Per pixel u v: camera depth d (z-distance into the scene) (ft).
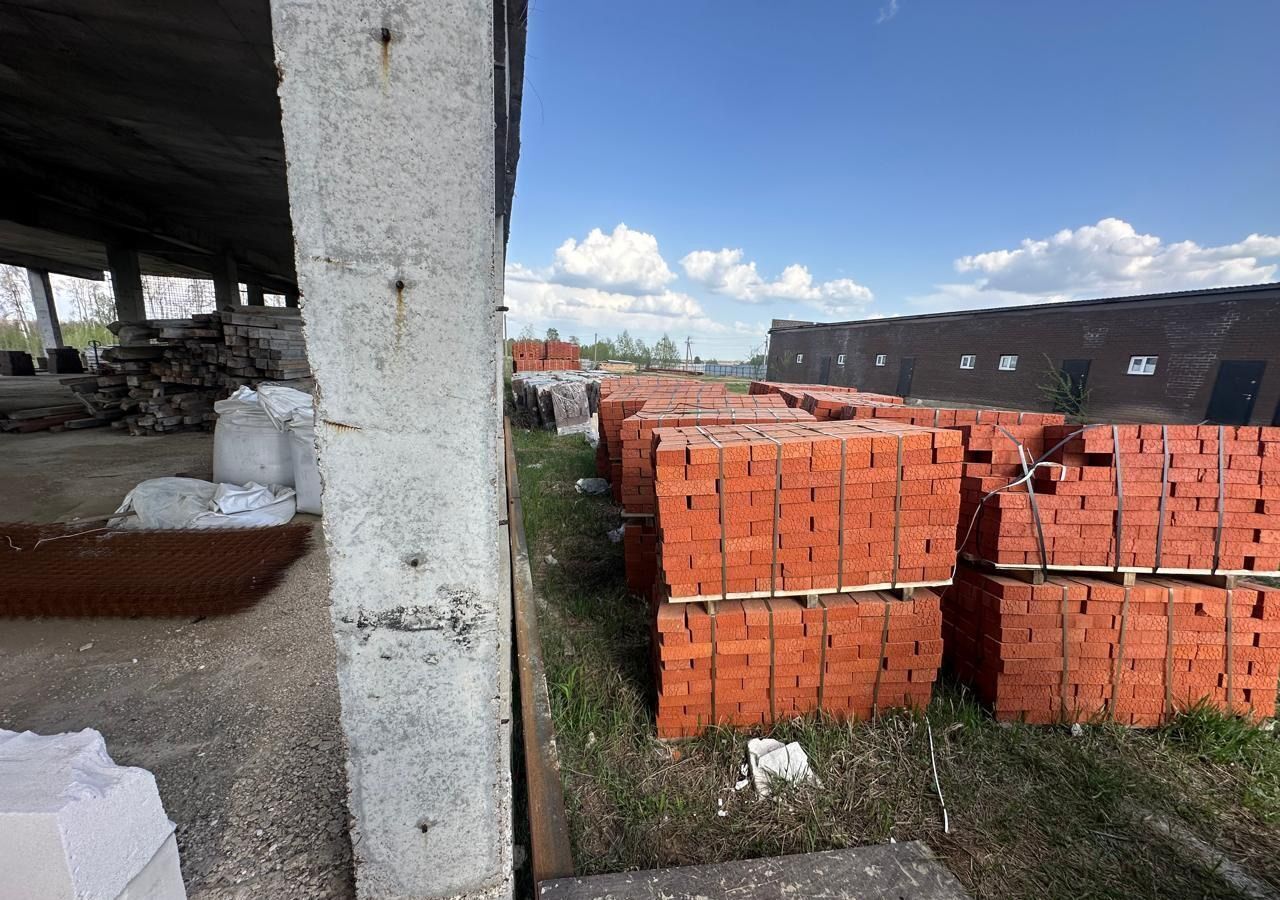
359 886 4.40
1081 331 49.83
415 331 3.47
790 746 7.54
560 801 6.19
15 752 3.50
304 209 3.22
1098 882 5.90
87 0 12.04
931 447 7.59
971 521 8.82
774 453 7.48
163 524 12.85
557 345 60.75
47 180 25.09
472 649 4.00
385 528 3.70
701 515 7.61
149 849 3.67
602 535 16.24
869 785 7.14
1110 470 8.10
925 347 66.59
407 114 3.20
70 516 13.58
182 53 14.46
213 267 41.83
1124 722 8.32
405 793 4.22
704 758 7.74
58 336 60.39
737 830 6.57
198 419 23.62
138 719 7.13
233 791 6.05
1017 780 7.25
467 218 3.37
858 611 7.88
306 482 13.97
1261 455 7.94
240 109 18.13
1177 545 8.08
